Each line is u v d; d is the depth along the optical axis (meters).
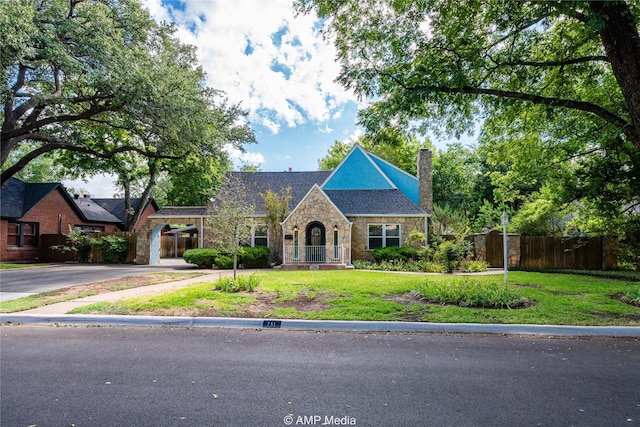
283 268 16.92
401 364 4.56
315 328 6.42
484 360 4.73
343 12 9.46
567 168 15.87
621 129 7.82
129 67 14.52
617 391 3.74
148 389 3.76
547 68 10.18
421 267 15.56
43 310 7.24
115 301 7.95
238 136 22.27
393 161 33.75
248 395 3.62
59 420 3.10
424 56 9.41
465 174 31.86
